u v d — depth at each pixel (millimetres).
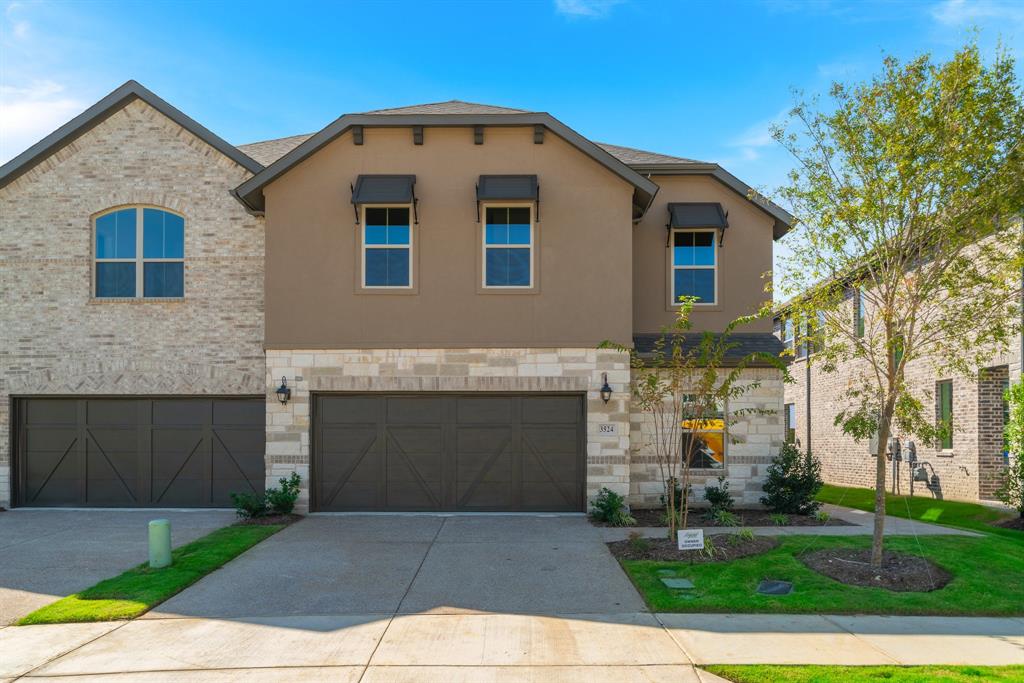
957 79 8617
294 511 13469
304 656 6539
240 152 14594
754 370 14258
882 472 9242
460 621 7484
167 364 14453
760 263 15500
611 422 13508
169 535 9602
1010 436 13039
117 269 14727
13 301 14578
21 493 14562
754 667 6203
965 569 9102
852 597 8141
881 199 8852
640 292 15484
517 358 13648
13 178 14672
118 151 14742
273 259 13773
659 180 15719
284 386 13633
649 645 6785
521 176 13781
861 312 13258
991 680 5883
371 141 13906
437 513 13586
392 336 13664
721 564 9430
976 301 9055
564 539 11242
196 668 6281
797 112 9516
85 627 7406
